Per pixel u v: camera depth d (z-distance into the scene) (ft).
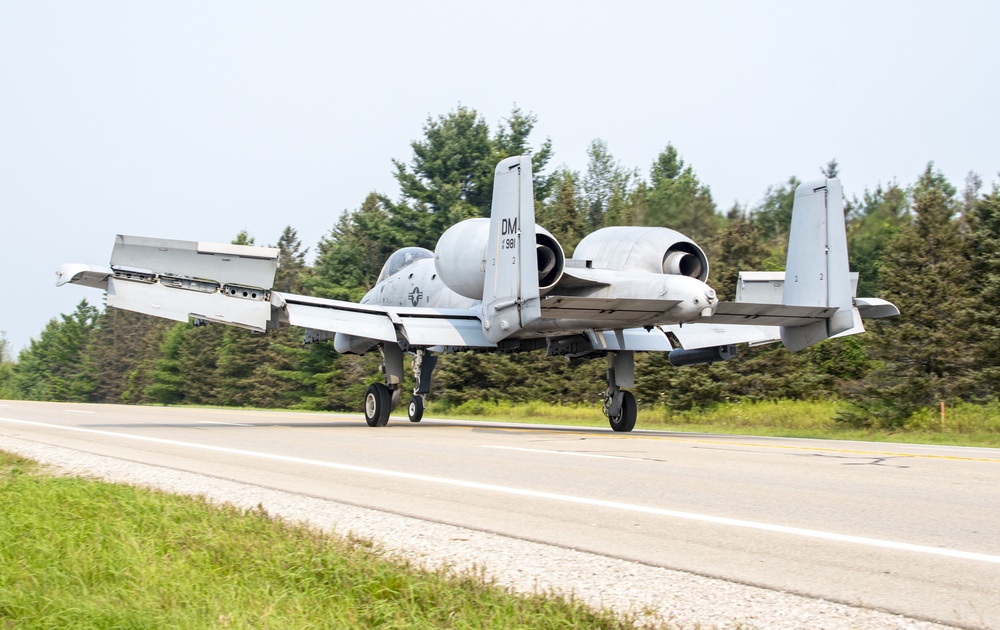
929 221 93.56
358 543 22.26
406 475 34.53
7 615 17.12
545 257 54.65
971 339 85.10
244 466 37.99
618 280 54.54
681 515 25.73
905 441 62.08
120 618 16.38
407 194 188.96
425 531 24.12
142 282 54.19
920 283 89.04
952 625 15.89
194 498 29.19
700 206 141.18
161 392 220.23
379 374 164.25
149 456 42.34
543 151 200.54
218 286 55.72
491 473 34.88
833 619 16.28
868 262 148.97
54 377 294.87
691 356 65.62
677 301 48.34
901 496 28.73
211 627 16.02
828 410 89.10
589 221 214.69
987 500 27.91
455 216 177.37
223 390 198.59
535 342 63.52
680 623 16.28
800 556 20.85
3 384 345.31
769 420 87.40
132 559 20.45
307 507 27.81
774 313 51.16
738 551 21.40
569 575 19.58
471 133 190.90
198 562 20.54
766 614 16.63
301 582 18.90
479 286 58.54
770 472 34.76
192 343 213.25
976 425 71.56
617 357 63.67
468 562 20.83
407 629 15.90
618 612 16.89
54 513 26.21
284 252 255.70
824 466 36.78
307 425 68.64
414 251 76.79
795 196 55.31
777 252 128.47
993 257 87.81
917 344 85.66
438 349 67.56
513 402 133.69
